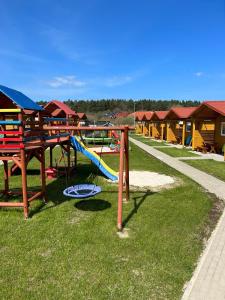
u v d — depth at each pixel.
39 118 8.00
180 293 4.10
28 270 4.67
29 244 5.58
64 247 5.44
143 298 3.99
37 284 4.30
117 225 6.36
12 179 11.51
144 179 11.38
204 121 21.88
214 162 15.88
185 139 27.02
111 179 11.38
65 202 8.33
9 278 4.46
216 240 5.77
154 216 7.12
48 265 4.82
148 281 4.38
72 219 6.93
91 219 6.89
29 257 5.08
